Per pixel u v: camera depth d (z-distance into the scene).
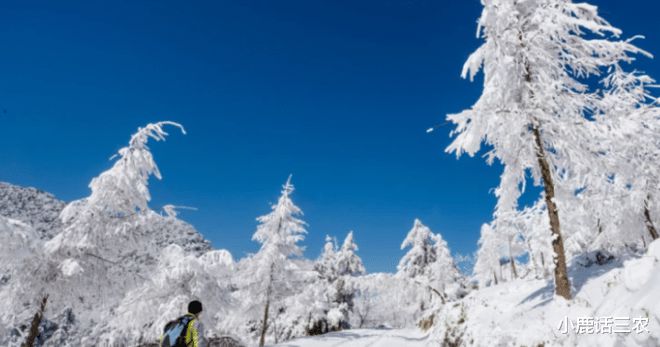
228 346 19.17
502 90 12.34
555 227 12.09
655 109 11.73
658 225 18.61
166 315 16.92
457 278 39.94
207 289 18.33
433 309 24.97
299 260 30.42
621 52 11.75
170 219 16.12
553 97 12.09
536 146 12.35
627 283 8.66
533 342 10.28
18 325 12.48
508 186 13.93
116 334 16.98
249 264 28.00
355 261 42.31
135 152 14.53
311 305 33.19
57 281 12.68
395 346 22.45
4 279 12.39
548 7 12.45
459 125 12.41
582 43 12.22
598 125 11.49
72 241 12.90
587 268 15.42
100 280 13.37
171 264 17.47
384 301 31.16
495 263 41.84
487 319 14.52
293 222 29.02
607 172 12.69
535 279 17.98
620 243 18.12
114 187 13.87
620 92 14.26
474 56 12.63
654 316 6.82
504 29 12.20
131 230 14.27
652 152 17.05
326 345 24.39
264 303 27.33
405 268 39.97
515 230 30.22
